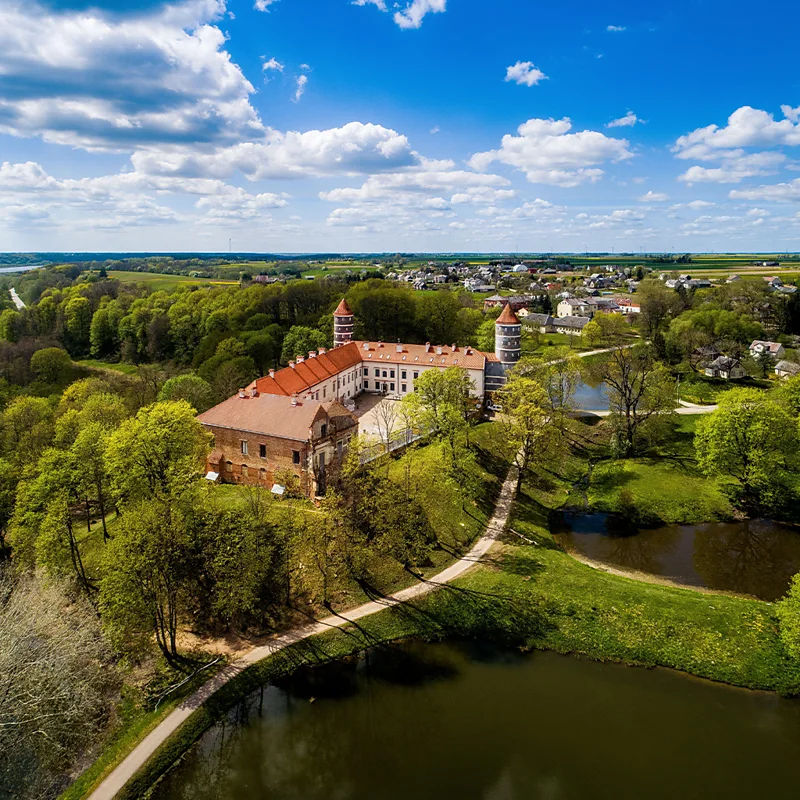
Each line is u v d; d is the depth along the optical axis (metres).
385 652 50.28
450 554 64.06
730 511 75.94
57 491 55.34
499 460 89.50
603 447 97.75
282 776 38.97
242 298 170.88
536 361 114.81
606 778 37.81
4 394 115.56
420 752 40.38
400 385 125.38
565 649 50.38
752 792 36.81
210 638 50.62
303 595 56.06
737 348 152.75
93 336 177.38
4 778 36.34
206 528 54.06
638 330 191.25
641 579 61.88
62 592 48.25
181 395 99.25
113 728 41.28
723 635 50.44
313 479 69.81
